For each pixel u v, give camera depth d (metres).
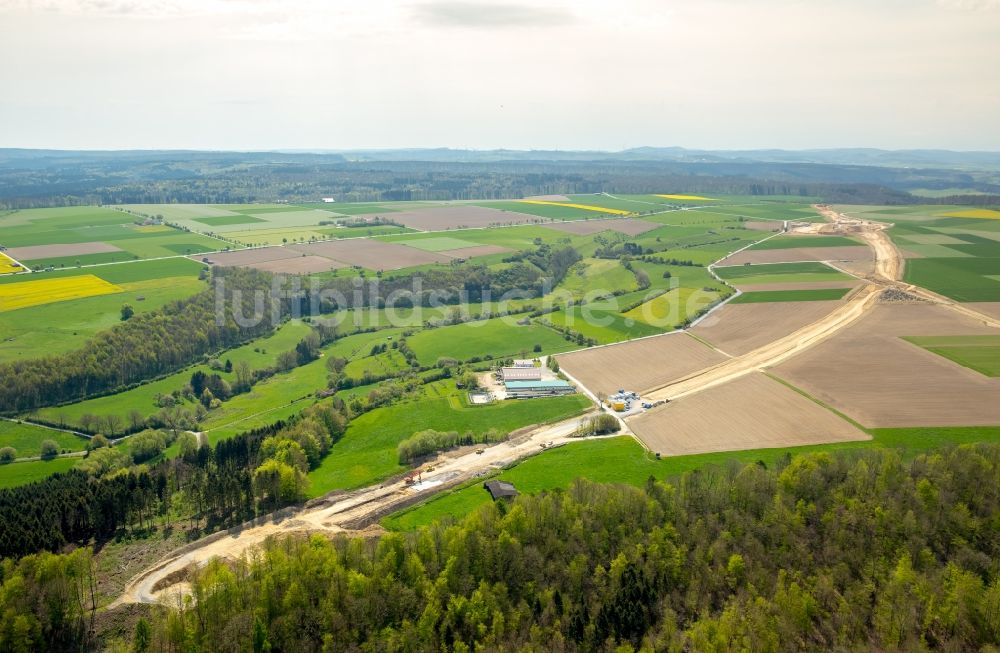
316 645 100.94
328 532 130.38
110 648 101.00
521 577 111.81
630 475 148.12
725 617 102.38
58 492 138.00
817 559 115.00
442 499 142.00
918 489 123.81
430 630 101.75
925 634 102.12
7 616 99.50
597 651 103.94
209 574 106.75
